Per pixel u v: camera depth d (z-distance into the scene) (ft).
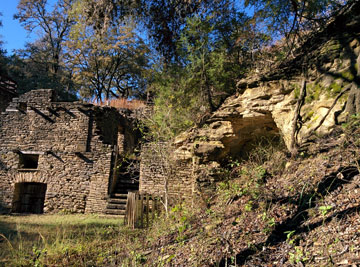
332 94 16.85
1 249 17.67
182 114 29.40
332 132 15.88
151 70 35.42
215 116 25.26
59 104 41.68
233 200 17.29
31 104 42.32
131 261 13.96
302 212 11.44
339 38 18.12
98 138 39.60
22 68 91.45
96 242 19.07
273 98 20.99
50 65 95.45
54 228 25.86
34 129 41.57
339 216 9.82
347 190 11.00
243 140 24.50
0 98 56.34
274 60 25.46
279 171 17.51
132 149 48.88
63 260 15.37
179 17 28.63
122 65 91.76
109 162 38.09
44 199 42.39
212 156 24.44
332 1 20.03
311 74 18.93
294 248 9.57
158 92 34.45
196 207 20.61
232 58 31.94
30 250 17.43
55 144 40.47
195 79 30.48
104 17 28.35
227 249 11.12
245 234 11.85
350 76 16.20
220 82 29.76
